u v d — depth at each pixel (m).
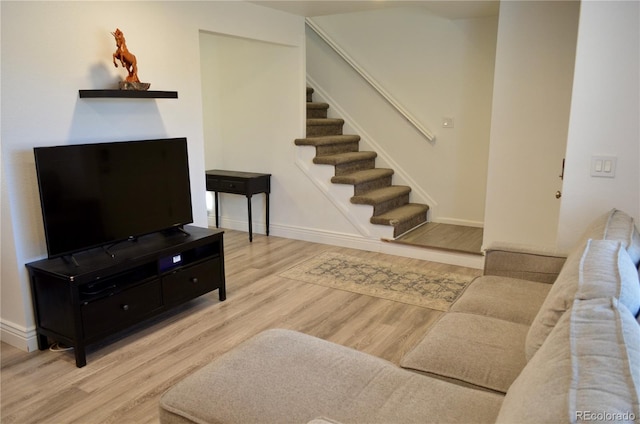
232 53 5.20
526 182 3.93
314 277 4.02
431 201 5.43
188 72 3.63
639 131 2.45
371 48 5.50
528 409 0.95
